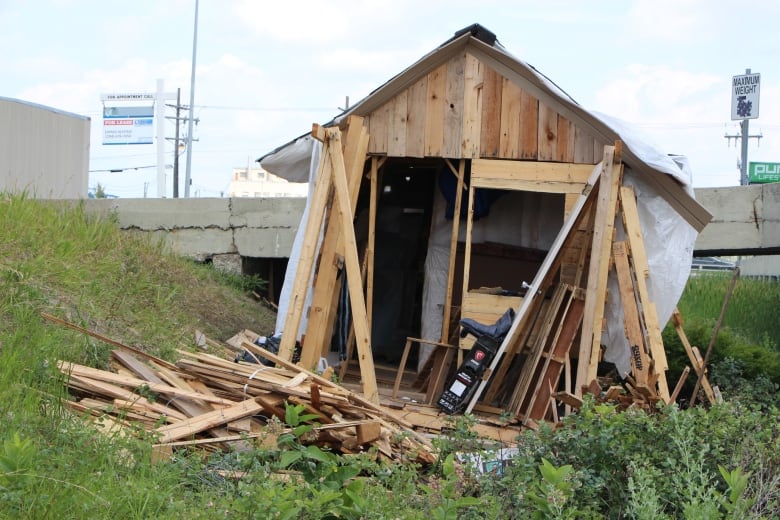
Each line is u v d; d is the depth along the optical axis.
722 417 6.20
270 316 13.41
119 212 15.29
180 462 5.48
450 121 10.21
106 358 7.27
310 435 6.18
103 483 4.75
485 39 10.02
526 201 11.69
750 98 30.98
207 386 7.21
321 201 9.43
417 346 12.32
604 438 5.60
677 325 10.45
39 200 12.17
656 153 9.66
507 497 5.16
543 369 9.37
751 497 5.39
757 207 13.41
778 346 16.83
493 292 10.38
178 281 12.11
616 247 9.81
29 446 4.32
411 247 12.57
